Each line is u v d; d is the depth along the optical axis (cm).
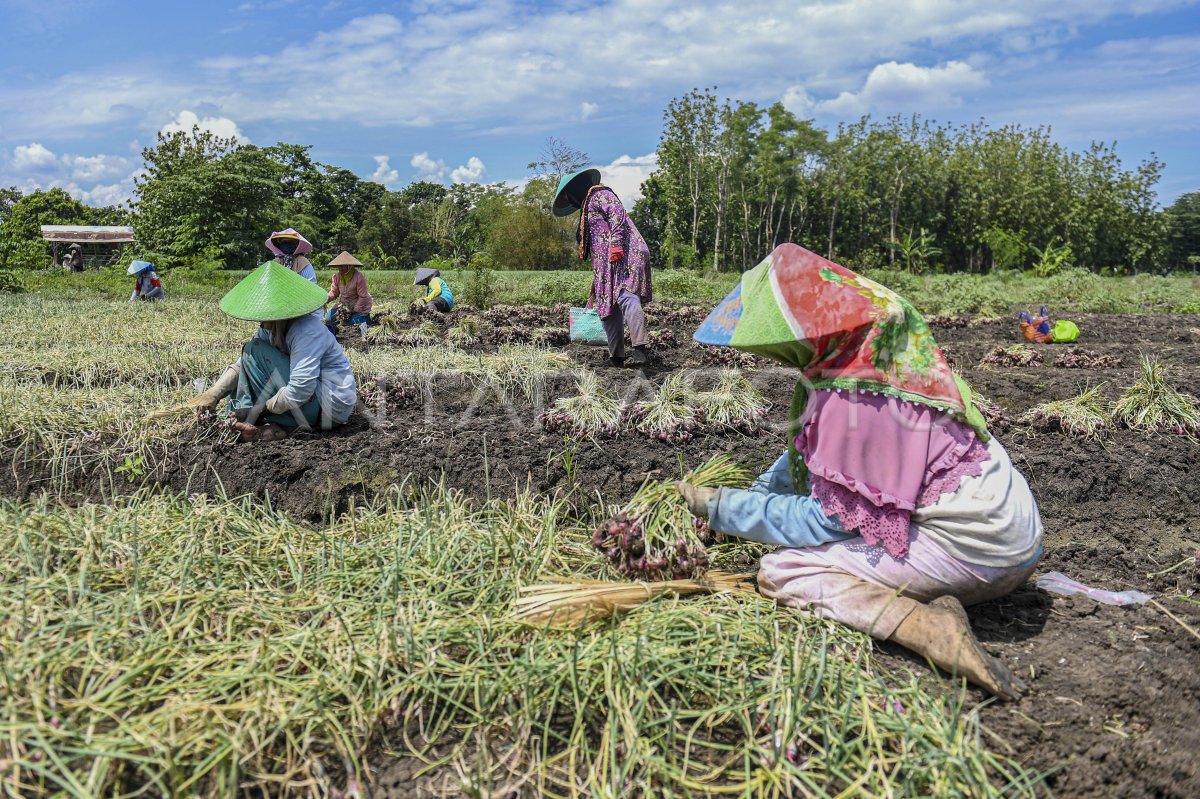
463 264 4766
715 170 5009
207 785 219
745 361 804
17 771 206
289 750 231
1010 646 296
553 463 453
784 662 268
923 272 4147
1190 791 232
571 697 257
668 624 285
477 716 249
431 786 230
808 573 299
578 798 228
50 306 1289
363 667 261
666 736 242
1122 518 442
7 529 338
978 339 1120
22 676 237
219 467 452
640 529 326
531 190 4462
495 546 340
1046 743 246
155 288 1575
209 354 791
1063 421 534
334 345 505
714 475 360
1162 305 1947
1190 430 533
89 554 319
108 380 696
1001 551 285
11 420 488
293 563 331
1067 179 5788
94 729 227
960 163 5659
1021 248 4100
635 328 750
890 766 232
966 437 291
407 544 345
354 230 7475
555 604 290
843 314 280
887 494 284
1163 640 300
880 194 5472
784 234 5606
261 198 3005
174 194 2880
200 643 268
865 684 260
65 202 8225
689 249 4475
